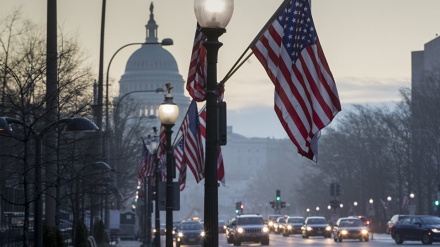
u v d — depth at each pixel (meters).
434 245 154.50
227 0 36.97
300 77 42.97
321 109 43.06
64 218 131.25
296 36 43.12
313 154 43.56
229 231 180.88
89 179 98.12
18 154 75.56
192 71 47.16
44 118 69.81
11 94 77.12
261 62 42.97
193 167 66.19
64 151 87.88
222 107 38.34
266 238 168.88
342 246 154.75
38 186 59.03
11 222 88.19
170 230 70.88
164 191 82.12
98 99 105.69
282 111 42.88
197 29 46.75
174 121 69.25
